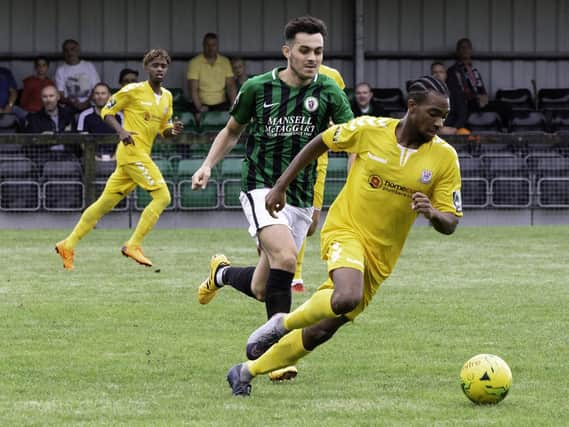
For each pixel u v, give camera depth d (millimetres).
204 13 41406
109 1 40844
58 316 17391
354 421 10641
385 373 13156
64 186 34375
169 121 24578
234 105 13820
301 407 11281
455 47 42406
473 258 26203
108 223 34375
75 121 35625
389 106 40219
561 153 36438
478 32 42562
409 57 42281
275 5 41688
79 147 34719
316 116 13578
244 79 39281
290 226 13695
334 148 11695
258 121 13617
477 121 38938
